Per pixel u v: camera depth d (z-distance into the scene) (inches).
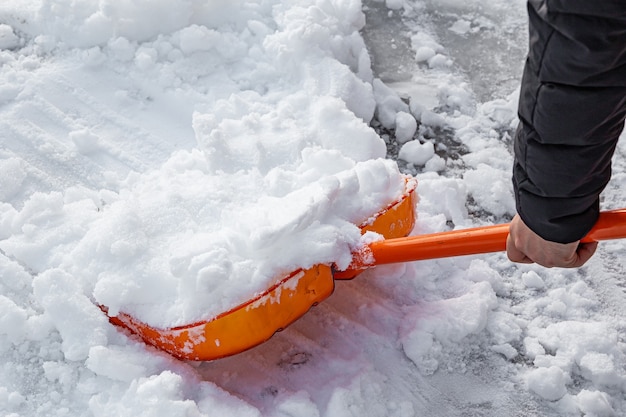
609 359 59.9
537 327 62.9
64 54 79.1
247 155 65.3
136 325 56.9
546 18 37.9
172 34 79.4
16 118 73.6
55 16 79.4
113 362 55.4
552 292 64.8
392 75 82.3
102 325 57.3
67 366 57.6
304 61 76.2
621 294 65.4
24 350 58.9
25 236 62.8
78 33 79.0
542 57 39.2
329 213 57.1
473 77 82.3
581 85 38.9
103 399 55.5
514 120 77.8
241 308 53.4
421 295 64.0
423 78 82.0
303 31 76.2
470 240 53.9
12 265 62.0
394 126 77.4
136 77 77.0
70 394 56.9
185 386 55.6
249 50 79.3
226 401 55.4
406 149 74.5
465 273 65.1
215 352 55.2
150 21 78.9
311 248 54.3
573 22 36.9
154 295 56.5
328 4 80.5
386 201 59.4
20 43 80.6
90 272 57.9
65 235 62.6
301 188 59.6
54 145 72.0
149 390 53.3
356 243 56.2
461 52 84.6
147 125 74.5
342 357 59.6
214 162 64.2
